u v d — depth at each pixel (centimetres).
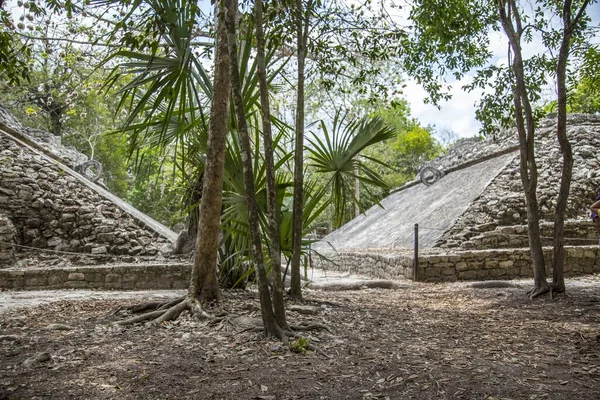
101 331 494
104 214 1303
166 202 2959
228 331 483
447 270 1109
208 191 580
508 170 1586
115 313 579
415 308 704
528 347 466
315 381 355
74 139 2867
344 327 524
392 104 839
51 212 1268
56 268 998
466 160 1986
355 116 879
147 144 783
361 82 809
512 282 1035
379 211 2358
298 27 641
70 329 504
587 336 511
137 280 1005
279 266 476
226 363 393
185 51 516
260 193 637
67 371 368
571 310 672
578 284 971
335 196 692
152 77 532
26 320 559
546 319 615
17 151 1379
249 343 444
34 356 392
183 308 553
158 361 394
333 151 671
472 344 476
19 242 1223
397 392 337
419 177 2327
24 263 1145
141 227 1303
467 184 1714
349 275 1388
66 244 1241
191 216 1006
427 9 761
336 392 335
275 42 539
